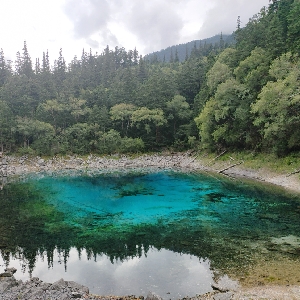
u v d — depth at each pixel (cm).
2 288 1141
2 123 6469
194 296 1106
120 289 1185
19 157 6431
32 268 1420
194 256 1484
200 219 2184
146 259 1474
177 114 7375
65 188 3719
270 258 1416
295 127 3609
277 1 6675
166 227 2017
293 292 1090
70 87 9706
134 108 7719
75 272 1360
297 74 3194
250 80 4388
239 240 1697
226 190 3275
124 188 3628
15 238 1856
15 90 8350
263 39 5203
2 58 11081
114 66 13938
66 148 6950
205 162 5484
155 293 1117
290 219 2106
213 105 5141
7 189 3709
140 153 7125
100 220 2244
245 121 4503
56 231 1988
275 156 3984
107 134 7250
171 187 3594
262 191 3123
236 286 1160
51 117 7838
